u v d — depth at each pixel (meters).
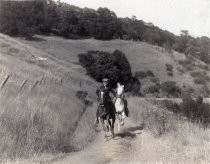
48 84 34.75
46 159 13.78
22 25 112.69
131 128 22.69
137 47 127.00
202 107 22.81
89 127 23.73
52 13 130.75
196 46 121.12
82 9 139.25
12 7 113.50
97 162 13.79
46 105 21.98
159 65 112.94
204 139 14.41
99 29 133.38
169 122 17.64
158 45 135.38
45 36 122.56
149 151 14.48
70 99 34.81
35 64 57.06
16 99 18.34
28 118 16.78
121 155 15.26
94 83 71.94
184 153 12.04
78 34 134.50
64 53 107.94
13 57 50.62
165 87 93.06
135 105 33.06
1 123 15.09
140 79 101.06
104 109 19.20
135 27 142.12
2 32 108.62
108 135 21.17
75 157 14.84
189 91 95.12
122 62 89.38
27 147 14.55
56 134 17.77
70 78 59.47
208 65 113.31
